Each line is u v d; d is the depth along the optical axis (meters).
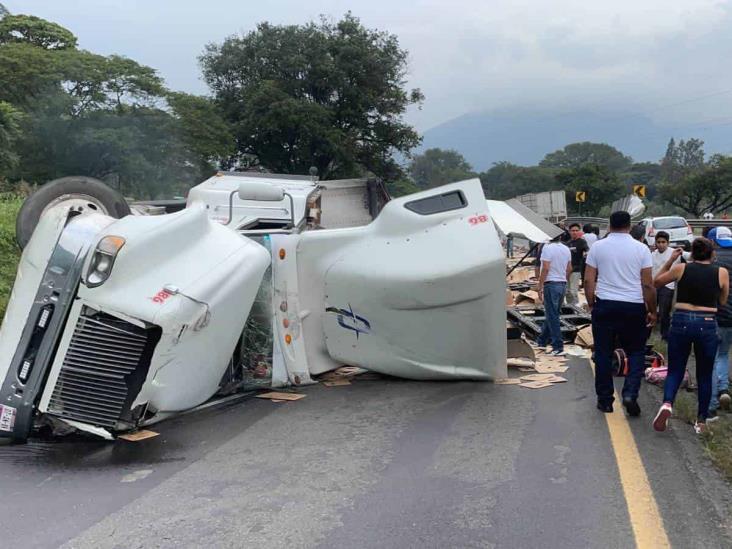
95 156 29.31
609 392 5.89
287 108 37.44
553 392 6.65
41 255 5.05
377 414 5.86
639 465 4.53
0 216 11.72
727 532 3.57
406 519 3.72
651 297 5.77
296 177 10.78
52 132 28.17
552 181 98.88
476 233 6.48
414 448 4.93
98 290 4.91
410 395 6.51
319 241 6.89
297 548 3.40
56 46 33.62
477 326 6.55
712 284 5.31
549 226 12.60
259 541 3.47
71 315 4.92
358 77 41.62
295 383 6.83
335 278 6.80
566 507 3.86
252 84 40.09
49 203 5.77
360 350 6.81
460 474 4.39
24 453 4.88
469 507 3.87
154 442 5.13
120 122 29.30
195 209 5.71
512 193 101.88
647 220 29.06
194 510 3.85
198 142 32.06
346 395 6.54
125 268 5.00
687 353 5.37
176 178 31.77
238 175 10.31
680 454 4.78
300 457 4.77
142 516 3.77
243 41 41.12
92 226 5.09
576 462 4.60
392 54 42.69
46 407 4.84
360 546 3.42
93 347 4.96
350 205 11.56
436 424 5.54
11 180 25.44
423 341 6.63
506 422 5.58
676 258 6.48
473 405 6.13
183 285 5.21
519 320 10.30
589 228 15.30
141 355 5.07
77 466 4.61
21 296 5.03
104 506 3.91
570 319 10.59
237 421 5.70
